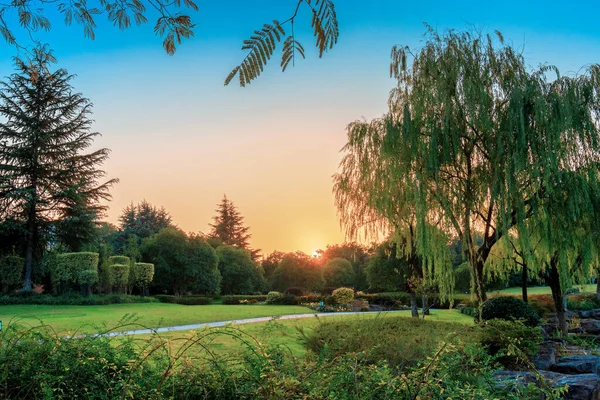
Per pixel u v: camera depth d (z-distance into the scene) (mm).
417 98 10516
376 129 12062
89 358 2693
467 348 2758
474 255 10883
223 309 24719
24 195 23562
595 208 10047
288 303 31531
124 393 2236
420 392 2172
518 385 2520
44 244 26328
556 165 9438
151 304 26219
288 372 2488
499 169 9820
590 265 11477
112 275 26766
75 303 23641
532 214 10555
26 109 24906
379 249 30047
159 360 2879
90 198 26531
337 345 3447
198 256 36875
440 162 10273
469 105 9812
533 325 9781
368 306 28906
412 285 16516
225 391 2473
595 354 9633
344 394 2176
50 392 2318
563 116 9328
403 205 11656
